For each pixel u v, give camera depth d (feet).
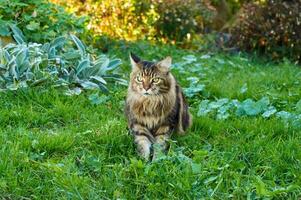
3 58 10.89
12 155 8.04
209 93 11.22
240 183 7.65
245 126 9.47
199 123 9.51
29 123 9.35
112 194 7.53
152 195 7.51
